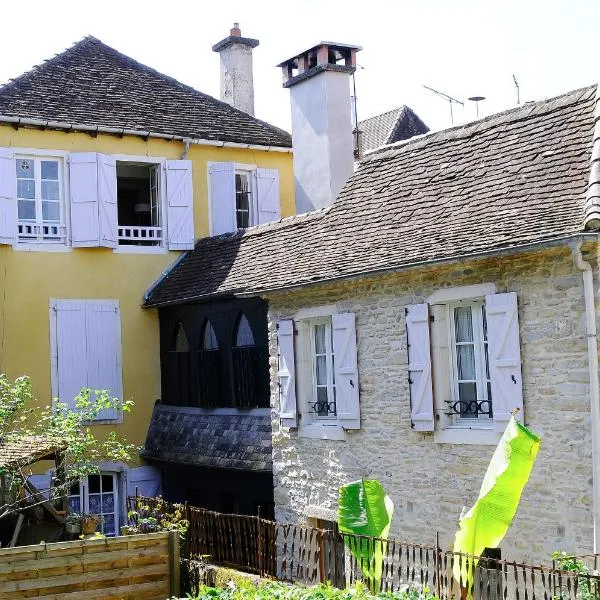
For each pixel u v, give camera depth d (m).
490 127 13.51
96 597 11.13
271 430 15.14
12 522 13.87
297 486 14.45
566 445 10.54
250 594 8.80
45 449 12.95
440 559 9.26
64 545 11.01
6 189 17.77
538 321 10.83
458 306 12.09
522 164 12.31
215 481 16.56
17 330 17.83
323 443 13.96
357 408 13.23
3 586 10.62
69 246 18.41
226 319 16.53
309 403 14.44
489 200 12.17
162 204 19.45
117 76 20.66
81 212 18.45
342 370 13.48
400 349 12.62
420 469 12.32
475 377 11.84
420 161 14.34
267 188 20.78
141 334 18.92
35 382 17.89
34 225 18.14
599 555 9.50
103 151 18.86
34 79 19.25
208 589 9.27
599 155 11.00
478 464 11.52
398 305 12.66
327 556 11.12
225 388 16.59
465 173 13.15
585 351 10.37
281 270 14.87
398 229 13.18
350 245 13.81
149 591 11.48
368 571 9.79
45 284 18.14
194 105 20.94
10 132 17.97
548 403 10.71
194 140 19.73
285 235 16.41
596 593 7.93
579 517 10.40
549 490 10.70
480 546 8.48
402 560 12.52
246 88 23.91
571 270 10.52
